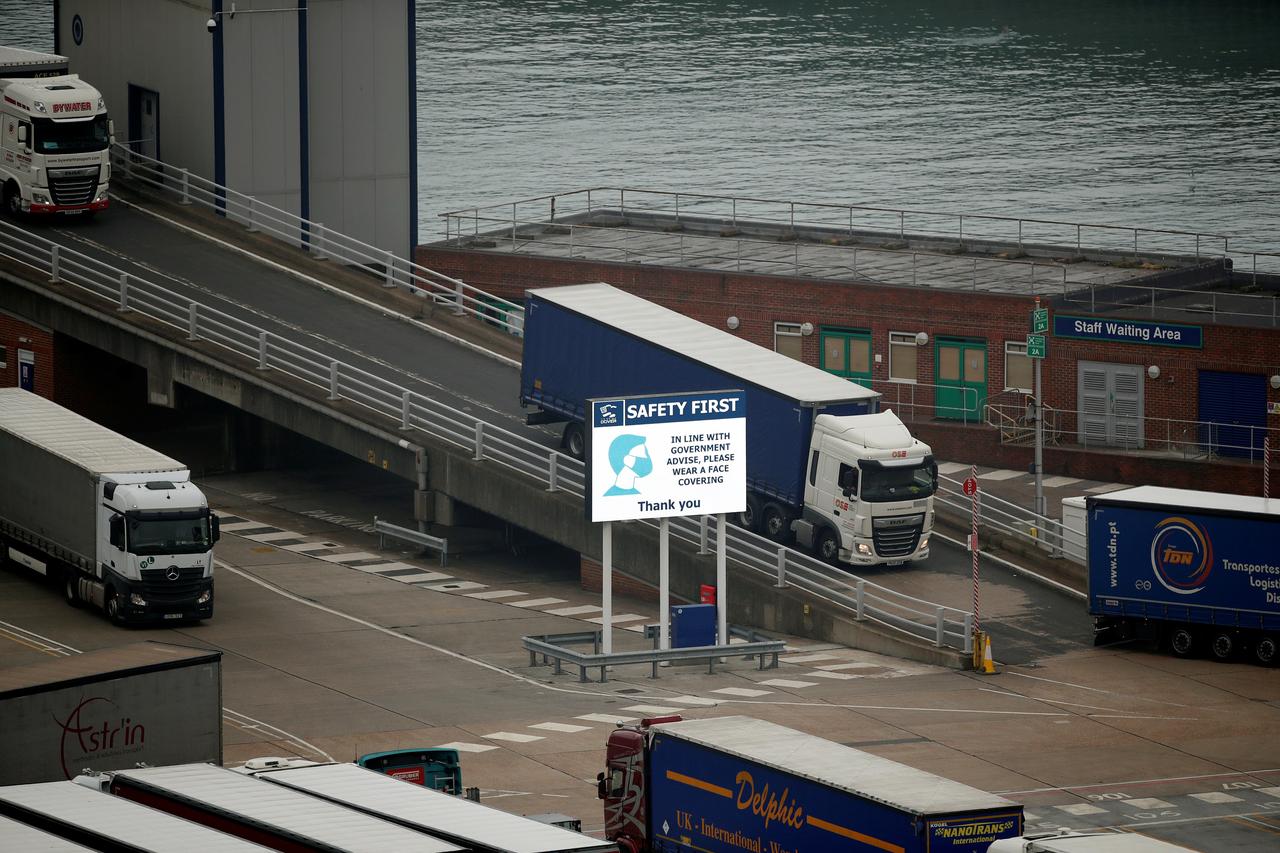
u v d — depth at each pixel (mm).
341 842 95125
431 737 159875
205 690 132500
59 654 179375
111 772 120938
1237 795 147250
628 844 119125
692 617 186750
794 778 110875
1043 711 169625
